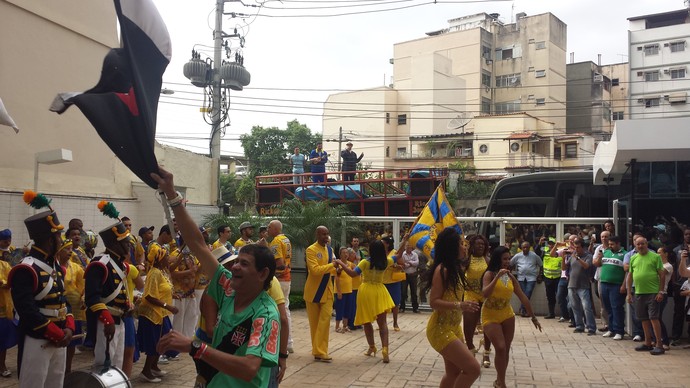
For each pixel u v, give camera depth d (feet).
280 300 16.62
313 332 30.86
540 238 50.70
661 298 33.24
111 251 21.21
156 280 25.14
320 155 70.13
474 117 145.38
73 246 29.78
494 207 58.85
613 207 44.86
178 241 29.58
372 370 28.55
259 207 64.54
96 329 20.21
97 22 45.21
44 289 17.62
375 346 33.91
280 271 30.89
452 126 152.97
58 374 18.22
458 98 161.58
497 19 176.76
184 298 29.37
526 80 163.94
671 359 31.89
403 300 51.47
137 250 30.01
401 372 28.14
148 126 11.00
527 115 141.59
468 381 19.66
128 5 11.22
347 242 54.80
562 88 167.73
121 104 11.00
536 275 48.39
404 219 53.42
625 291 36.78
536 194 57.57
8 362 28.68
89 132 44.93
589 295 40.42
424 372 28.14
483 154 141.79
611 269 38.17
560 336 39.34
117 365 21.01
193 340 10.36
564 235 49.60
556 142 142.82
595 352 33.81
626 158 38.75
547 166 138.41
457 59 167.53
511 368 29.60
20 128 38.70
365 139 161.58
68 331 18.15
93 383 15.98
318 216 53.67
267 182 67.10
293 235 53.57
